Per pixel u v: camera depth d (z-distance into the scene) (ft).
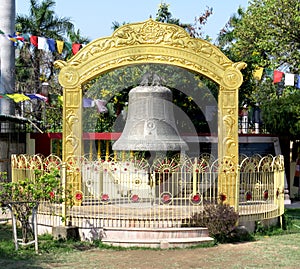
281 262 33.55
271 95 78.23
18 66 101.09
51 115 84.89
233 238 40.09
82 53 44.65
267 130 68.49
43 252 35.91
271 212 44.27
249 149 64.59
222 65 44.91
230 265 32.76
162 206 43.57
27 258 34.32
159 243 37.45
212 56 44.78
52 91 91.25
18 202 35.68
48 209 41.91
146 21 44.19
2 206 36.63
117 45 44.34
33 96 58.39
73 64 44.68
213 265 32.73
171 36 44.24
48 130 82.17
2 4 54.08
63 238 39.37
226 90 45.01
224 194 43.34
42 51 100.07
